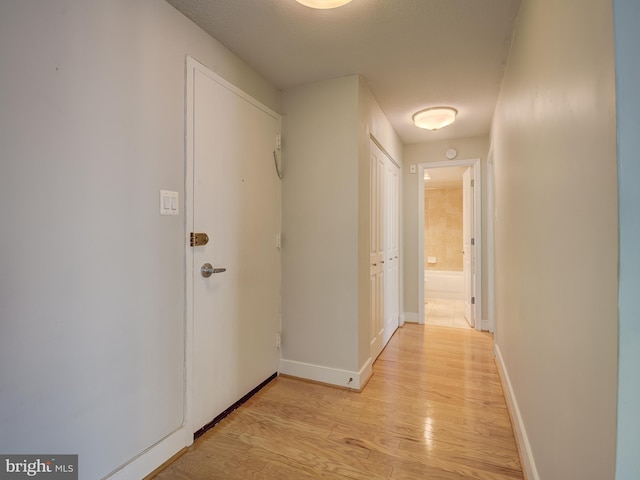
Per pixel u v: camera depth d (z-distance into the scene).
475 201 3.75
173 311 1.56
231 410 1.96
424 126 3.05
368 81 2.36
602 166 0.70
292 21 1.69
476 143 3.73
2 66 0.98
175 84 1.58
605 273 0.69
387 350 3.06
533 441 1.36
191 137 1.66
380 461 1.53
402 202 4.02
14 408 1.01
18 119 1.01
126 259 1.34
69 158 1.14
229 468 1.49
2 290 0.98
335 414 1.94
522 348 1.62
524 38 1.49
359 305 2.27
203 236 1.72
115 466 1.30
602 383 0.70
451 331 3.70
